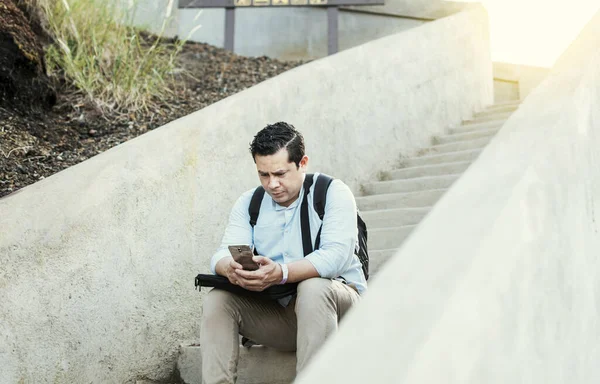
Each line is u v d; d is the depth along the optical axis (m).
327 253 2.25
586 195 2.55
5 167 3.49
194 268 3.11
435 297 1.19
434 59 6.35
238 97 3.71
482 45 7.72
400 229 3.95
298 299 2.16
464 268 1.29
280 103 4.10
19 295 2.34
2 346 2.26
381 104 5.39
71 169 2.77
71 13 4.79
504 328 1.44
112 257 2.70
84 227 2.59
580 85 2.78
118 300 2.70
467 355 1.20
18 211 2.46
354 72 5.08
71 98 4.47
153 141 3.03
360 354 1.06
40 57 4.30
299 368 2.08
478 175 1.84
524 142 2.14
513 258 1.56
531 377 1.61
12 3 4.32
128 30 5.50
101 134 4.18
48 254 2.45
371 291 1.26
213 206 3.28
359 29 8.09
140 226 2.85
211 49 6.60
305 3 6.69
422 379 1.01
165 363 2.89
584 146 2.64
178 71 5.57
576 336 2.13
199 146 3.25
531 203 1.78
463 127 6.33
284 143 2.33
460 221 1.50
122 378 2.69
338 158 4.75
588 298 2.36
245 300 2.31
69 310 2.50
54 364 2.43
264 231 2.43
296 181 2.37
